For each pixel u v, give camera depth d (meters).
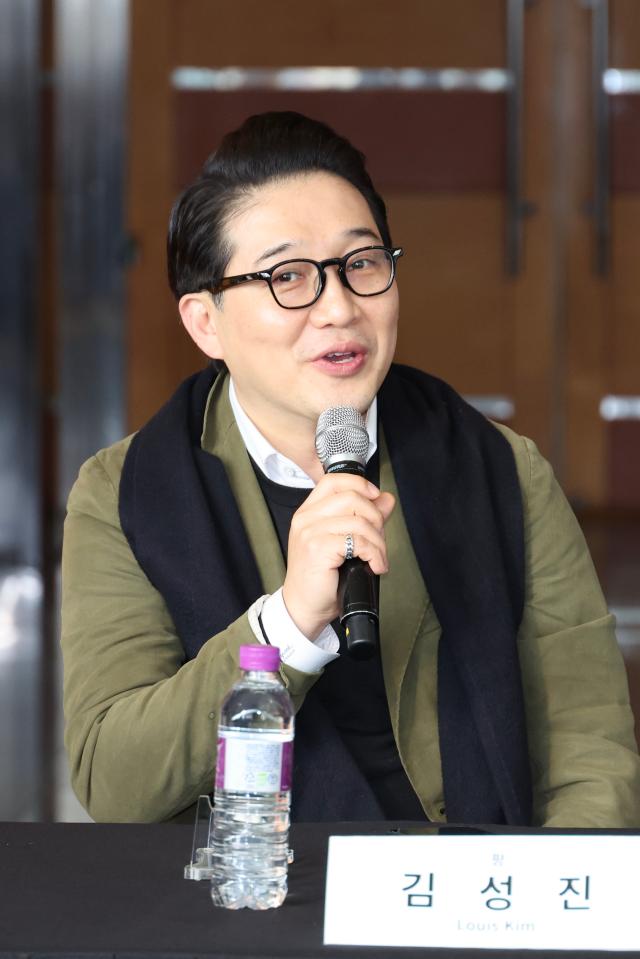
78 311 21.09
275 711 3.54
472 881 3.23
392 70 21.53
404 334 22.02
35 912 3.31
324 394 4.71
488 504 5.13
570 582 5.23
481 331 22.00
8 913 3.30
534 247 21.84
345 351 4.68
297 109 21.58
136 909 3.35
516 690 4.86
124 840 3.88
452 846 3.26
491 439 5.38
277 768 3.51
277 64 21.44
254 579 4.93
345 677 4.93
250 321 4.74
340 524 4.14
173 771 4.40
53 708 12.05
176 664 4.88
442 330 22.00
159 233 21.19
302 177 4.75
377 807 4.68
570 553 5.27
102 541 5.02
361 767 4.91
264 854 3.48
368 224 4.76
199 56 21.30
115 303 21.14
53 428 22.06
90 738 4.61
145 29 21.12
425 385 5.48
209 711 4.36
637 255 21.86
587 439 22.16
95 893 3.45
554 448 22.16
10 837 3.90
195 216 4.86
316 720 4.77
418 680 4.98
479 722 4.82
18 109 18.33
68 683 4.82
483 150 21.69
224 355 5.00
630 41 21.52
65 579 5.03
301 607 4.22
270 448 5.02
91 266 21.12
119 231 21.12
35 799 9.57
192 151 21.33
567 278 21.94
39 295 18.61
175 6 21.19
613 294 21.92
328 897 3.22
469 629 4.91
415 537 5.02
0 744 10.91
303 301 4.69
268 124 4.83
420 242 21.84
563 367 22.05
